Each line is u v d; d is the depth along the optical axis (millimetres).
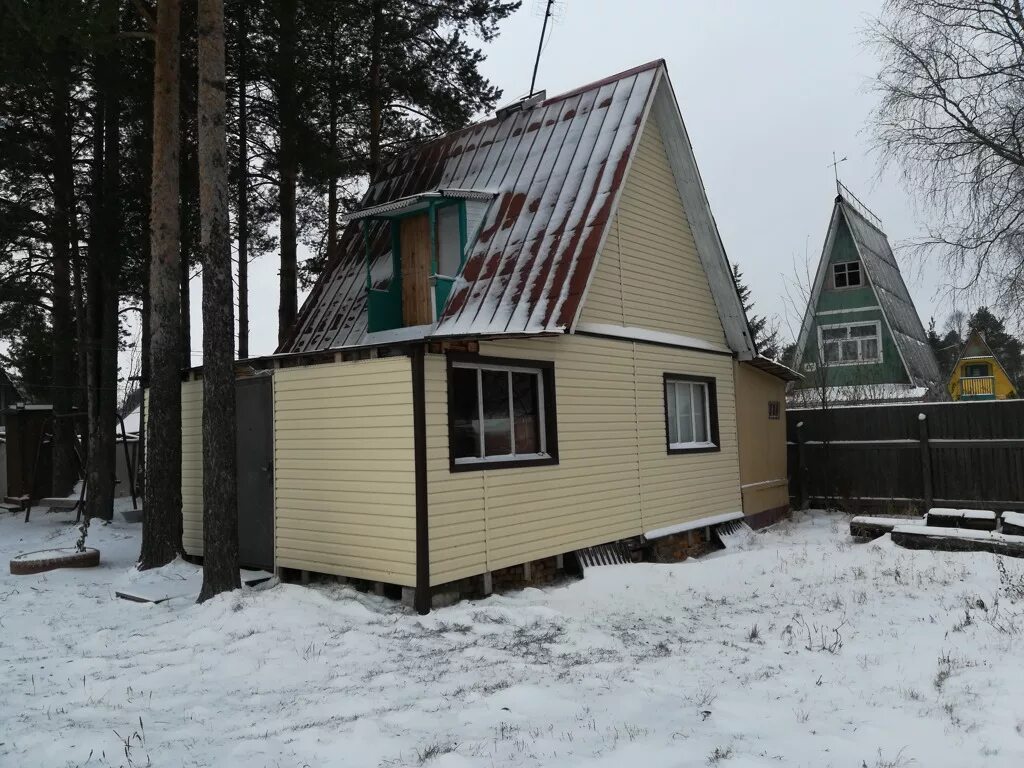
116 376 17172
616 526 10836
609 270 11422
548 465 9734
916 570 9508
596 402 10758
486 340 8914
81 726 4824
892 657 6250
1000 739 4402
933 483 14445
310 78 15586
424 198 11227
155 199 10633
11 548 12719
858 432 15422
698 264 13922
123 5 11344
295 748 4418
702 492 12984
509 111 13609
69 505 15898
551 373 9969
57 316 19062
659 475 11922
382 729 4684
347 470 8711
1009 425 13805
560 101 12891
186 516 10891
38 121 18047
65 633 7344
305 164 15656
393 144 18469
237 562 8617
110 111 15383
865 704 5191
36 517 16875
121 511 17312
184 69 14531
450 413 8398
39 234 18078
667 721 4871
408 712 4988
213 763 4223
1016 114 16984
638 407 11641
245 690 5617
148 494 10195
